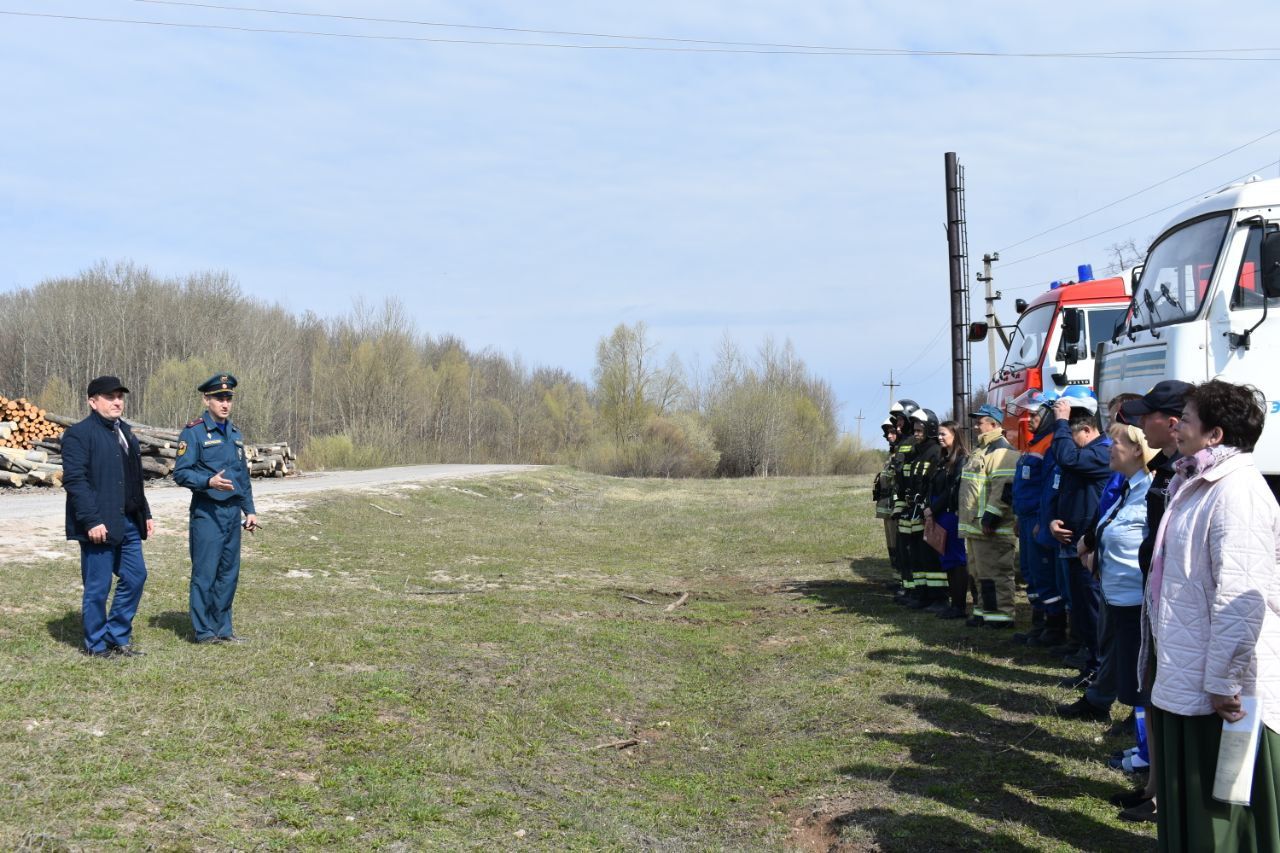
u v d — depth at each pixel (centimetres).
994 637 907
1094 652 719
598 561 1505
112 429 693
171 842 432
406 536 1642
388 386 4922
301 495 1928
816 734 662
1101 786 555
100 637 694
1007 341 1588
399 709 653
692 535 1941
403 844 462
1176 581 388
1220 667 364
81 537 677
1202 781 379
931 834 498
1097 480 721
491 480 2875
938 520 1007
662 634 961
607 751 632
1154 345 834
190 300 5072
